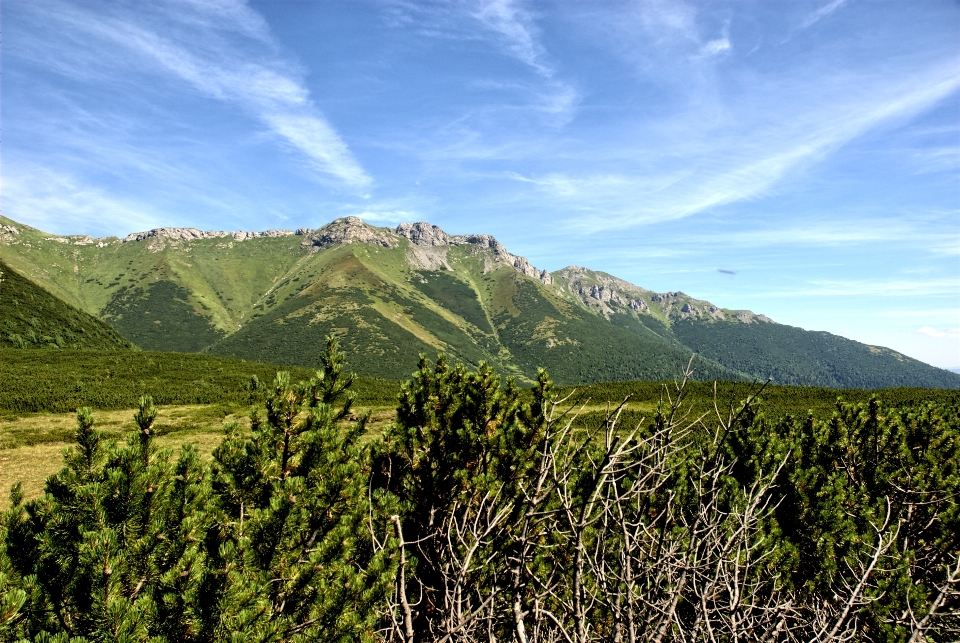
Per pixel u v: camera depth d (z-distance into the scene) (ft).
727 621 11.20
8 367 132.05
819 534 19.86
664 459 10.36
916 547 20.83
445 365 22.61
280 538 14.40
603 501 9.79
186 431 77.71
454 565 12.41
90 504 12.80
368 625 14.06
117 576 12.21
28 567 12.69
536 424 18.54
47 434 70.33
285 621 13.20
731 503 17.88
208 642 12.40
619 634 8.84
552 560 15.11
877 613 14.88
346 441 18.34
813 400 101.40
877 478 25.25
